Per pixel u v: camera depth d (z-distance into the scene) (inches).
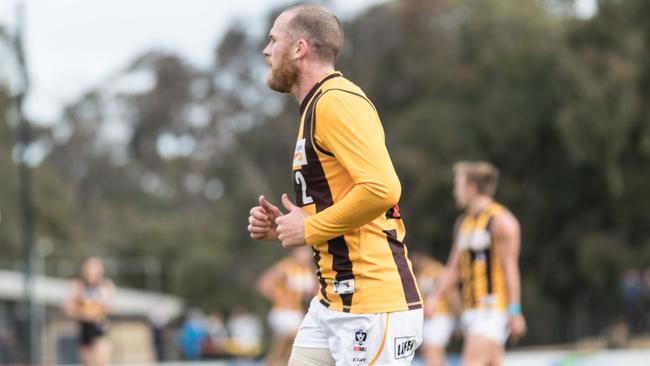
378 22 6072.8
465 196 1172.5
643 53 5007.4
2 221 7598.4
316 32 626.5
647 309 4074.8
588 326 4869.6
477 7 6058.1
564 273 5196.9
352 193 585.9
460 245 1168.2
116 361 5002.5
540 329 5157.5
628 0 5098.4
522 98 5295.3
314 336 651.5
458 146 5408.5
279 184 6569.9
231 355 4040.4
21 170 3189.0
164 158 7504.9
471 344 1136.2
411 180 5428.2
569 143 4830.2
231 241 7180.1
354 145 585.6
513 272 1129.4
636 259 4817.9
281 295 2075.5
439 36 6023.6
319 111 602.2
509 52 5526.6
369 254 614.2
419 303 629.6
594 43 5152.6
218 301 6993.1
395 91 6097.4
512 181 5359.3
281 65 631.8
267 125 6555.1
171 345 4510.3
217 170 7003.0
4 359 3479.3
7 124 7731.3
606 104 4781.0
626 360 2101.4
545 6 6058.1
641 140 4901.6
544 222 5315.0
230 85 7027.6
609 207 5142.7
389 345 612.4
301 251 2070.6
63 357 3567.9
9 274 6205.7
